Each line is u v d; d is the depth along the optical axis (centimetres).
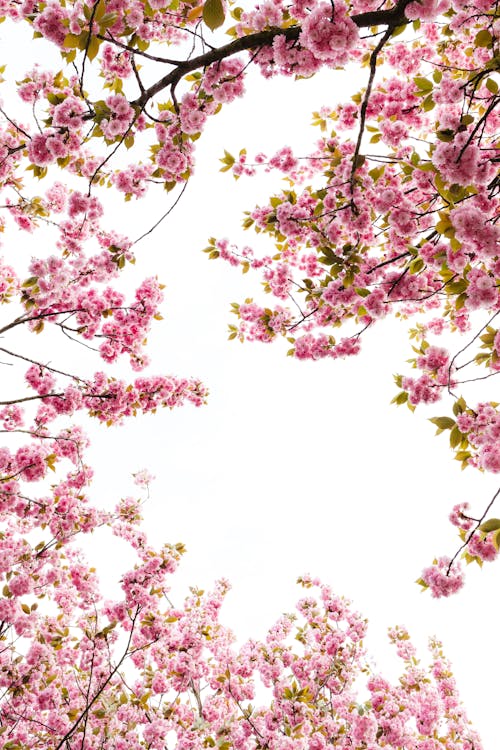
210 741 771
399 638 942
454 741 837
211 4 280
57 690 743
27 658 705
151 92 337
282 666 855
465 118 318
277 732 739
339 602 916
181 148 398
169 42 447
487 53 443
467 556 420
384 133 516
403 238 491
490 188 359
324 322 601
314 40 292
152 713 760
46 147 359
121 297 696
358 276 517
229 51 318
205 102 371
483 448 378
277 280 645
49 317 617
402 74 568
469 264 379
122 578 713
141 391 690
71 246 618
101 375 677
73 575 778
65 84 450
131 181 467
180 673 774
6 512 627
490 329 373
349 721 777
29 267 507
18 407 643
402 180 507
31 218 650
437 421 400
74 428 683
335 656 858
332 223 515
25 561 634
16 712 728
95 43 304
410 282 485
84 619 804
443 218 334
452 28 432
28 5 340
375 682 827
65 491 677
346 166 470
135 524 792
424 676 885
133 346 717
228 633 963
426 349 464
